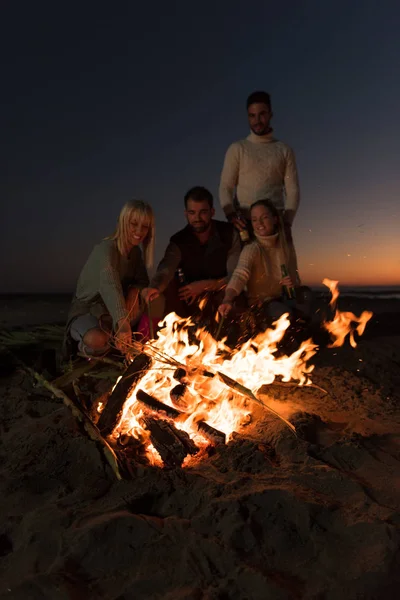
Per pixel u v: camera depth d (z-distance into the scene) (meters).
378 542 2.08
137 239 3.87
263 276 4.79
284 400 3.65
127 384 3.19
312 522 2.22
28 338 5.00
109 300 3.76
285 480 2.56
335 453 2.84
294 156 5.27
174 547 2.10
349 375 4.19
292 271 4.93
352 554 2.06
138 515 2.27
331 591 1.87
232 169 5.29
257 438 3.06
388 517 2.23
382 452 2.89
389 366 4.57
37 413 3.49
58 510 2.33
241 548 2.11
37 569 2.02
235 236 4.91
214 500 2.35
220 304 4.82
